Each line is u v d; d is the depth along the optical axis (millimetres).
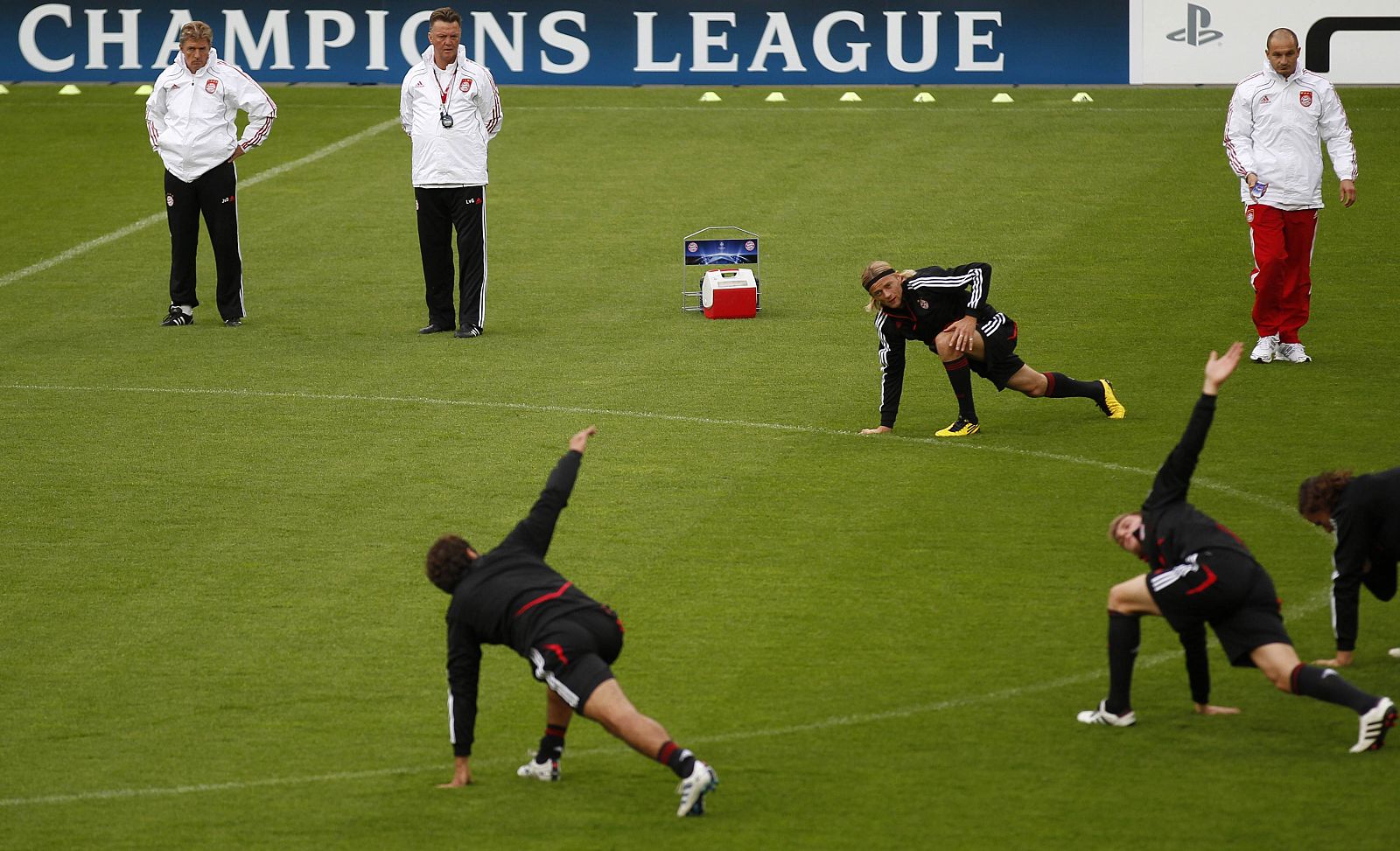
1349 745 25719
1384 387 46469
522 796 25016
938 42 91375
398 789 25359
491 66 93750
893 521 36594
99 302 60219
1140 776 24875
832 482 39344
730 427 44094
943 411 45438
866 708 27688
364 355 52375
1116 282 59500
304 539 36219
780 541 35531
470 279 54344
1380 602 31578
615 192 74250
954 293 42188
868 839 23203
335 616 32219
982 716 27266
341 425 44656
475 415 45438
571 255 65438
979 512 37094
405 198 74688
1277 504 37031
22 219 72062
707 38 92500
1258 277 48812
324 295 60844
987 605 31938
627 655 30016
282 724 27828
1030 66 91000
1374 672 28266
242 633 31469
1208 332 53156
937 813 23938
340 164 79875
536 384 48656
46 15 93438
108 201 74562
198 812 24750
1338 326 53531
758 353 51906
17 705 28609
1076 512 36938
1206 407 25781
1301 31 87938
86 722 27953
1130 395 46281
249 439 43469
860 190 73438
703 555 34812
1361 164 74625
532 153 80625
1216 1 89000
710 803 24516
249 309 59094
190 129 55250
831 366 50344
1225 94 88312
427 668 29984
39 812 24844
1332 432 42344
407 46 93312
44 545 36000
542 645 24000
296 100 91125
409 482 39812
